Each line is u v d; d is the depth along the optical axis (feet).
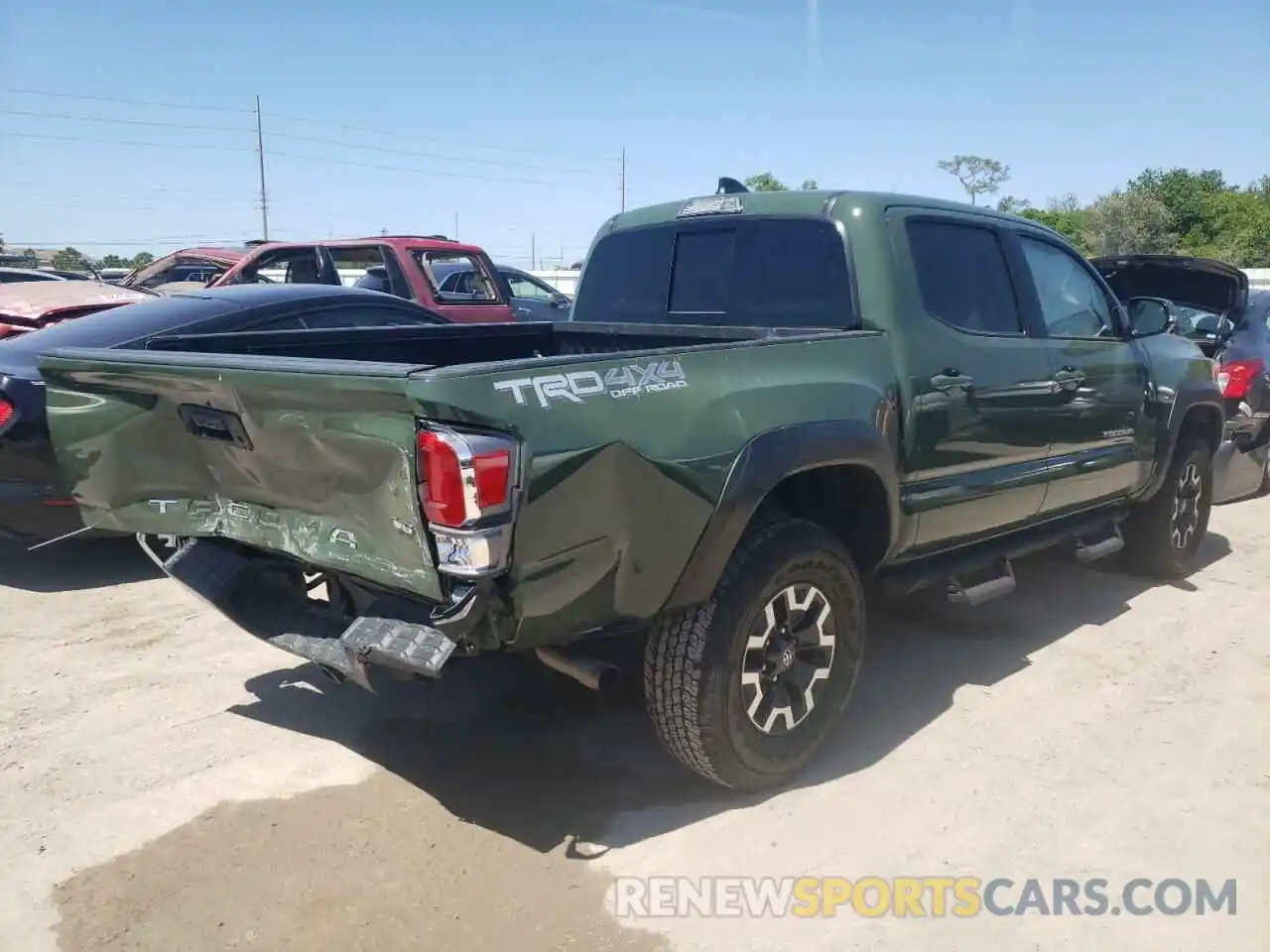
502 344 16.60
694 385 10.52
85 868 10.31
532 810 11.43
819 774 12.25
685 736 11.02
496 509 8.77
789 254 14.28
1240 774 12.30
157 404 11.05
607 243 16.97
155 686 14.60
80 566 20.16
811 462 11.30
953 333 14.01
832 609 12.16
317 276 35.73
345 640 9.82
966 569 14.57
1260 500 27.43
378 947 9.19
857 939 9.39
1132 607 18.31
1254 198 184.55
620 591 9.87
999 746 12.98
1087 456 16.71
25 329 24.26
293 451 9.84
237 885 10.05
